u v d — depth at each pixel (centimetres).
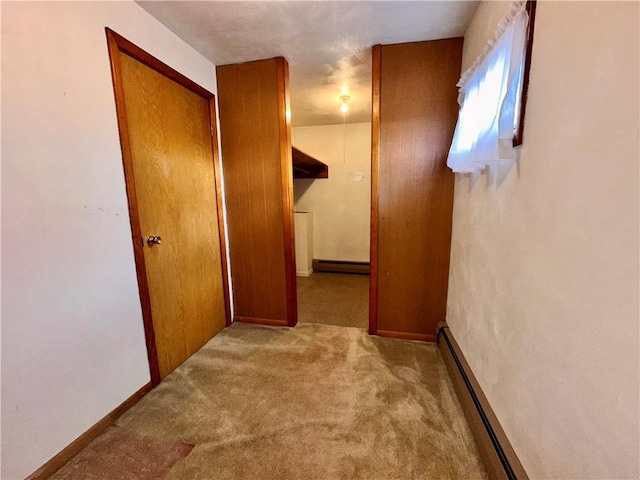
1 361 106
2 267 105
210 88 231
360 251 461
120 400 155
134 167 163
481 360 147
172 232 194
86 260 136
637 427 59
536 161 98
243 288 266
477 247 157
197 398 167
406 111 212
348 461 126
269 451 131
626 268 61
